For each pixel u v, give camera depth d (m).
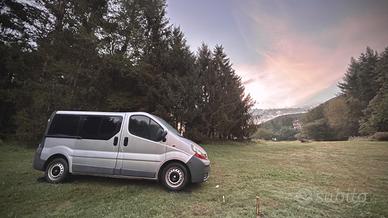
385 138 27.88
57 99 13.32
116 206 4.65
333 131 53.75
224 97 22.22
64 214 4.19
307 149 17.17
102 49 15.56
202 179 5.75
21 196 5.10
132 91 18.52
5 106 15.55
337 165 10.04
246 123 24.08
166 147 5.88
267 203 4.99
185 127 19.34
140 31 18.30
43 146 6.45
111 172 5.96
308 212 4.51
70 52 15.12
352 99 52.34
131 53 17.73
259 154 13.77
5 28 15.51
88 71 14.95
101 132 6.27
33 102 13.64
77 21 15.20
